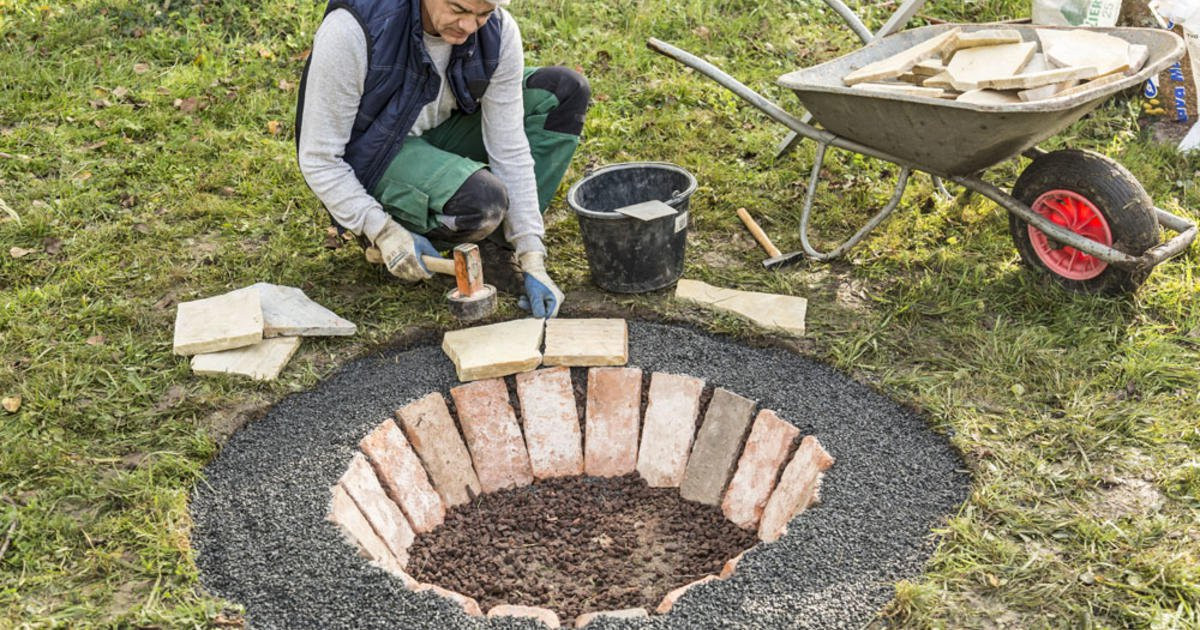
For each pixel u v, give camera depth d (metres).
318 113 3.33
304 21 5.95
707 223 4.48
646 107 5.36
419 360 3.61
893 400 3.39
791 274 4.13
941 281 4.00
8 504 2.94
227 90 5.41
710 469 3.40
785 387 3.45
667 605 2.66
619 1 6.31
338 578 2.67
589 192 3.99
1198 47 4.84
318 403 3.39
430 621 2.54
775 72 5.71
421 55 3.36
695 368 3.56
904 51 4.05
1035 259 3.96
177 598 2.64
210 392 3.40
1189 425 3.19
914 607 2.56
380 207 3.51
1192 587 2.58
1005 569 2.70
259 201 4.57
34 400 3.33
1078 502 2.93
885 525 2.84
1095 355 3.53
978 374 3.48
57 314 3.79
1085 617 2.55
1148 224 3.61
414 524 3.25
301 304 3.79
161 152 4.91
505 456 3.51
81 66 5.47
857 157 4.92
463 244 3.41
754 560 2.71
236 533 2.85
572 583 3.12
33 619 2.57
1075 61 3.60
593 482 3.54
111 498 2.96
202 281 4.04
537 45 5.91
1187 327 3.67
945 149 3.64
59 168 4.71
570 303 3.91
